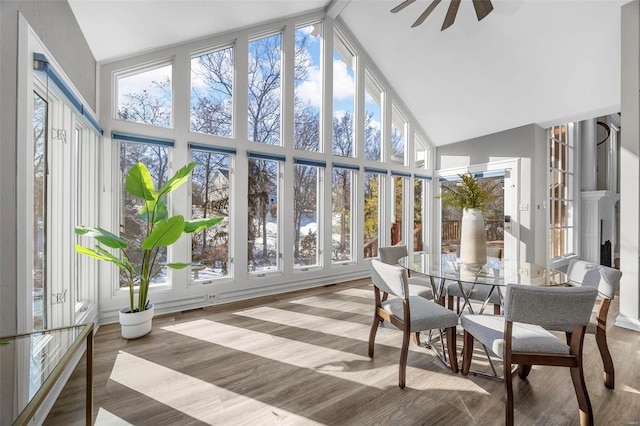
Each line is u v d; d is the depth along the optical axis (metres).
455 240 5.75
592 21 3.08
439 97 4.94
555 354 1.58
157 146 3.28
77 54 2.40
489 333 1.79
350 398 1.82
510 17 3.38
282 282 4.10
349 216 4.93
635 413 1.69
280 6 3.74
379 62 5.03
